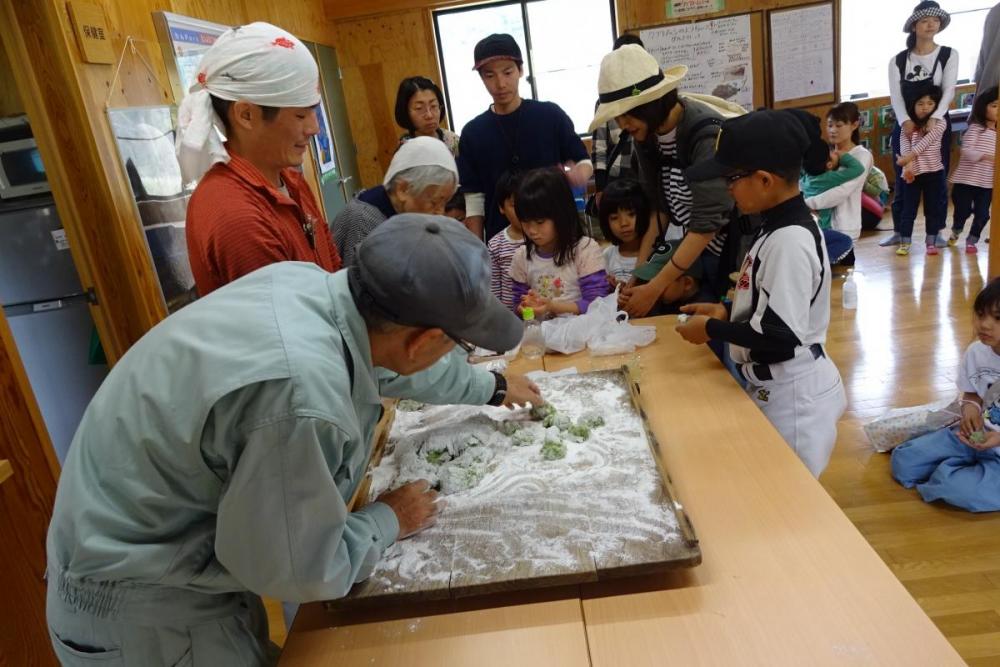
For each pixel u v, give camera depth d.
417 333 0.82
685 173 1.86
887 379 3.00
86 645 0.88
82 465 0.83
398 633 0.94
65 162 2.22
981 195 4.42
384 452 1.33
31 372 2.60
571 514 1.06
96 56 2.27
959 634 1.66
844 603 0.89
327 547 0.81
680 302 2.31
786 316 1.40
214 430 0.76
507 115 2.76
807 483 1.14
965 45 5.80
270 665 1.03
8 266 2.46
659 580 0.97
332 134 4.82
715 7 5.19
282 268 0.91
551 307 2.09
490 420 1.39
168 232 2.62
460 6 5.22
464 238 0.81
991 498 2.07
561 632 0.91
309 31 4.62
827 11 5.17
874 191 5.39
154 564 0.82
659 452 1.20
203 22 3.03
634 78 1.97
